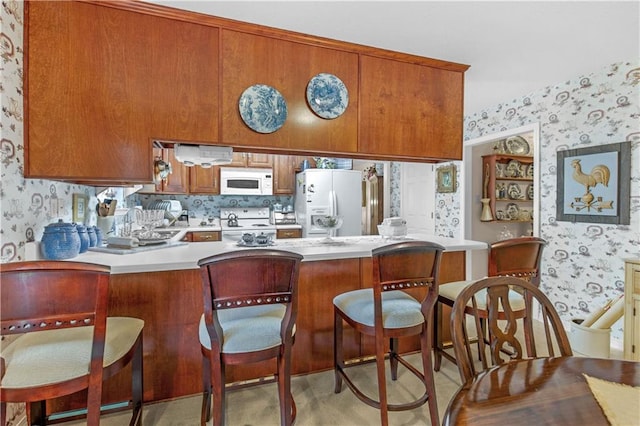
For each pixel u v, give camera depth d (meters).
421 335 1.54
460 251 2.43
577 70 2.61
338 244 2.23
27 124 1.54
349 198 4.45
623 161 2.44
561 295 2.89
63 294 1.00
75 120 1.62
